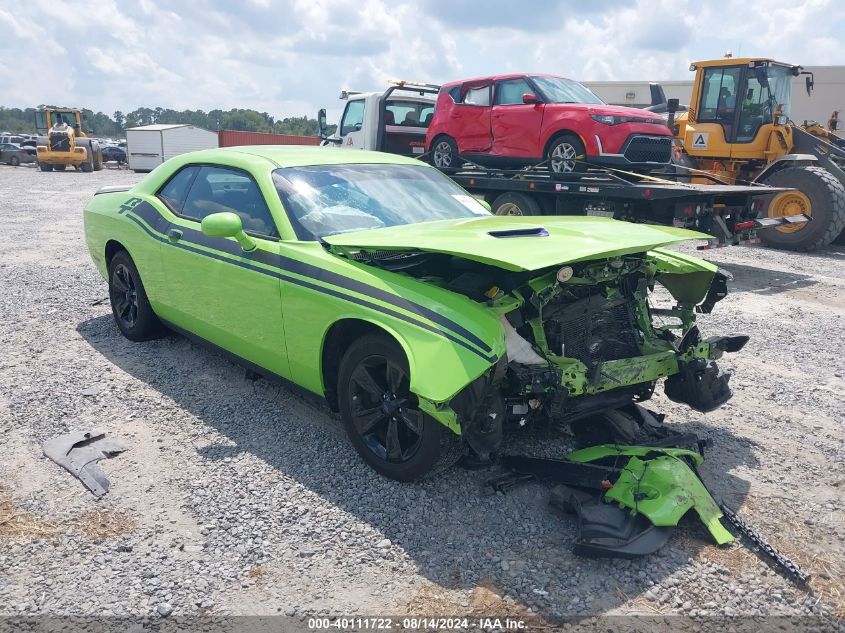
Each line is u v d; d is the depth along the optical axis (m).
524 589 2.83
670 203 8.68
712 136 12.79
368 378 3.62
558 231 3.68
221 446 4.04
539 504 3.46
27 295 7.34
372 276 3.62
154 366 5.28
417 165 5.18
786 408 4.82
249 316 4.28
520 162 10.77
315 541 3.14
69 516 3.31
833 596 2.83
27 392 4.73
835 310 7.71
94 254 6.05
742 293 8.56
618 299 4.04
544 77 10.75
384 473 3.66
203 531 3.21
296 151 4.91
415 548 3.10
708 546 3.13
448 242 3.40
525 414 3.54
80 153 34.19
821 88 21.52
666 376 4.06
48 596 2.77
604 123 9.67
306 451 3.98
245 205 4.49
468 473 3.74
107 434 4.15
